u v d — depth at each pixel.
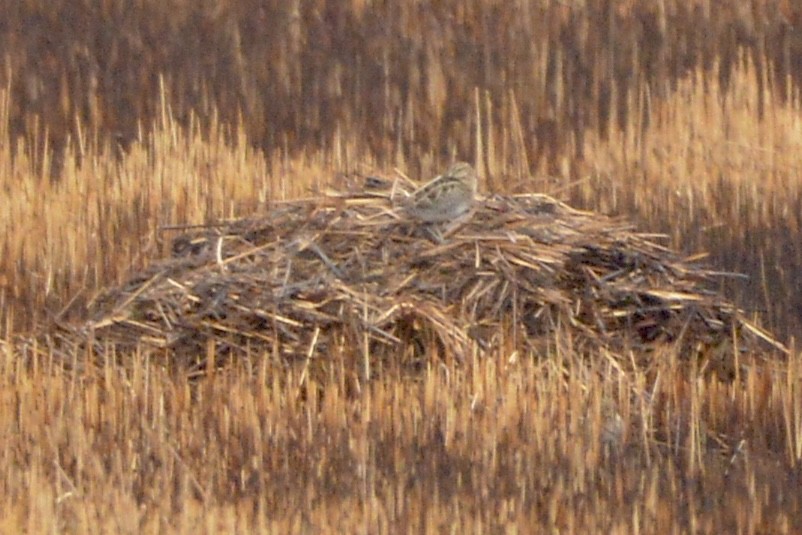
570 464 31.81
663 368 35.75
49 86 52.47
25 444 32.22
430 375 34.72
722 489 31.30
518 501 30.36
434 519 29.42
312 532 28.97
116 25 54.66
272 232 38.75
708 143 49.91
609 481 31.31
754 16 55.22
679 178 47.94
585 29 54.75
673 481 31.33
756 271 43.00
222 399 34.34
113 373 34.94
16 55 53.31
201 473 31.06
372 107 52.22
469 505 30.05
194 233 40.19
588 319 37.50
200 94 52.44
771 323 40.34
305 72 53.28
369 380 35.53
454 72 53.34
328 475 31.16
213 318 36.88
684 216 45.69
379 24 54.81
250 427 33.03
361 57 53.88
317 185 45.56
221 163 48.16
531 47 54.16
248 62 53.53
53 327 38.50
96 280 41.91
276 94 52.59
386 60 53.72
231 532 28.80
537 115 52.12
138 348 36.44
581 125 51.78
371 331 36.34
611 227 39.16
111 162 48.25
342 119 51.69
